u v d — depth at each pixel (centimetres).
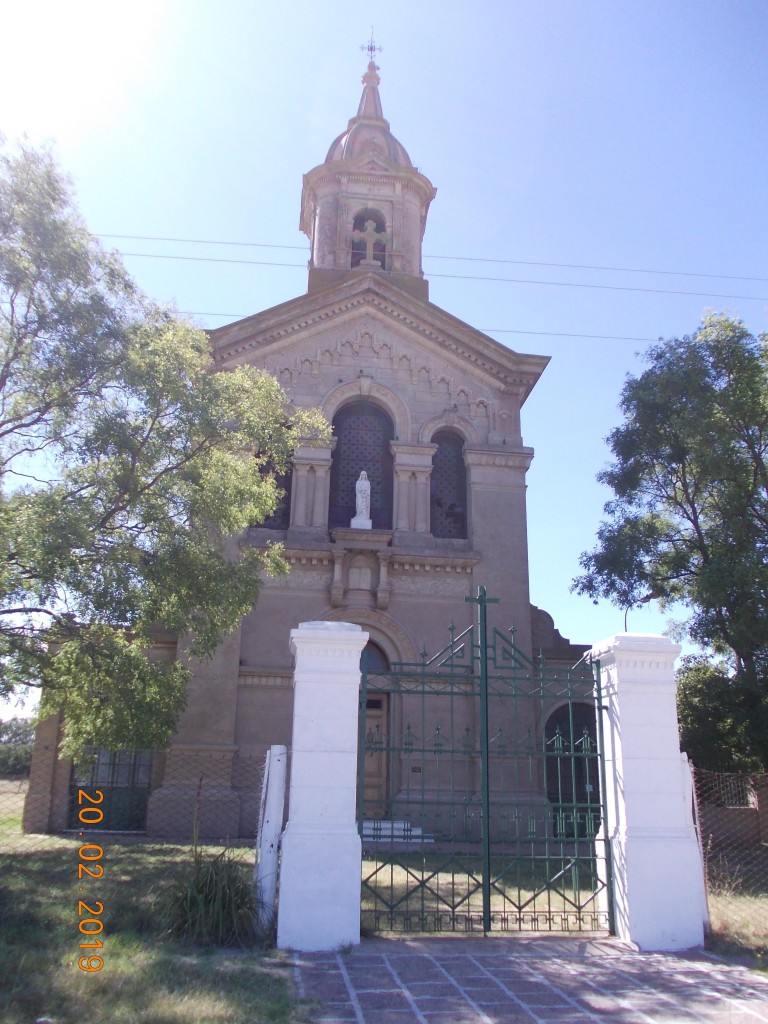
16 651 1396
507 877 1400
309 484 2222
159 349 1393
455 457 2380
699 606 1992
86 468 1384
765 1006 721
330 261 2714
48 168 1348
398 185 2794
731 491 1912
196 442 1466
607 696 1059
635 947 923
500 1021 671
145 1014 629
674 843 973
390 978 781
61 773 1952
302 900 891
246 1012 655
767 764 1878
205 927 880
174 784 1920
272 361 2334
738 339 1961
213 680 1997
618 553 2086
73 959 761
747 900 1200
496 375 2411
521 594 2208
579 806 1052
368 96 3131
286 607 2109
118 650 1365
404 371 2384
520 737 2075
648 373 2086
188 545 1400
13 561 1256
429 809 1984
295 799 927
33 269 1315
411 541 2217
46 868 1280
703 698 1920
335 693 963
